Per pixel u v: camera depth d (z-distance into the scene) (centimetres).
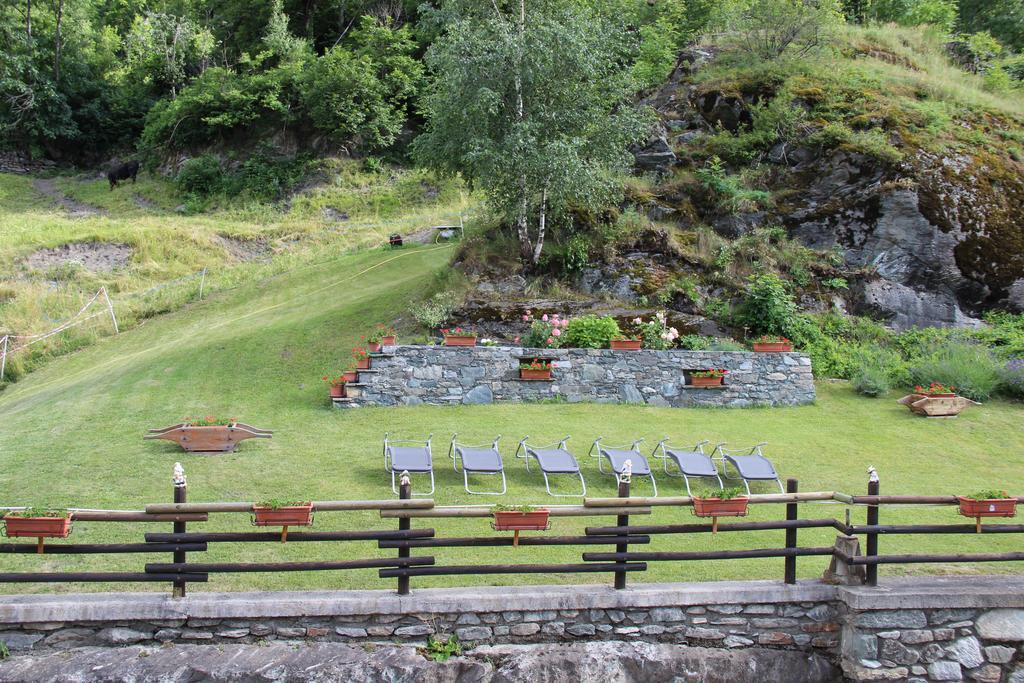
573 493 845
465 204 2831
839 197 1617
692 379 1211
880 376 1284
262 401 1196
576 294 1435
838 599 593
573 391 1202
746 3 2208
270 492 810
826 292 1495
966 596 577
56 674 500
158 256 2359
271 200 3056
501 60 1399
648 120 1630
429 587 592
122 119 3847
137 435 1040
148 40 3872
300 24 3975
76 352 1705
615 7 2448
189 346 1503
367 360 1173
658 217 1608
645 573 639
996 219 1558
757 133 1766
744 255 1514
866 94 1822
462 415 1127
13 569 623
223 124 3312
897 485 902
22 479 852
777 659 572
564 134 1452
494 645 556
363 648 541
